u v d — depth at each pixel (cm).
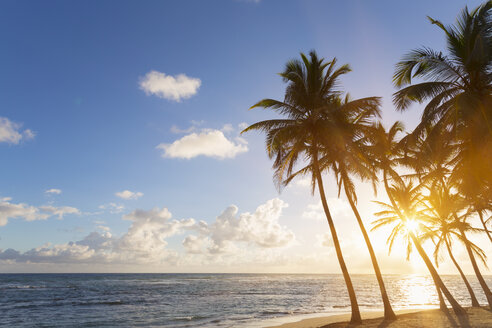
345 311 3056
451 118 1249
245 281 11144
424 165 1844
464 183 1421
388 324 1559
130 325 2342
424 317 1836
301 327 1880
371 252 1778
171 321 2497
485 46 1112
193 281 10500
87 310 3316
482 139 1238
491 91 1241
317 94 1720
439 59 1270
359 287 8488
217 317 2683
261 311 3105
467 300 4384
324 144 1783
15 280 10350
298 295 5331
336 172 1806
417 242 2097
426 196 2639
